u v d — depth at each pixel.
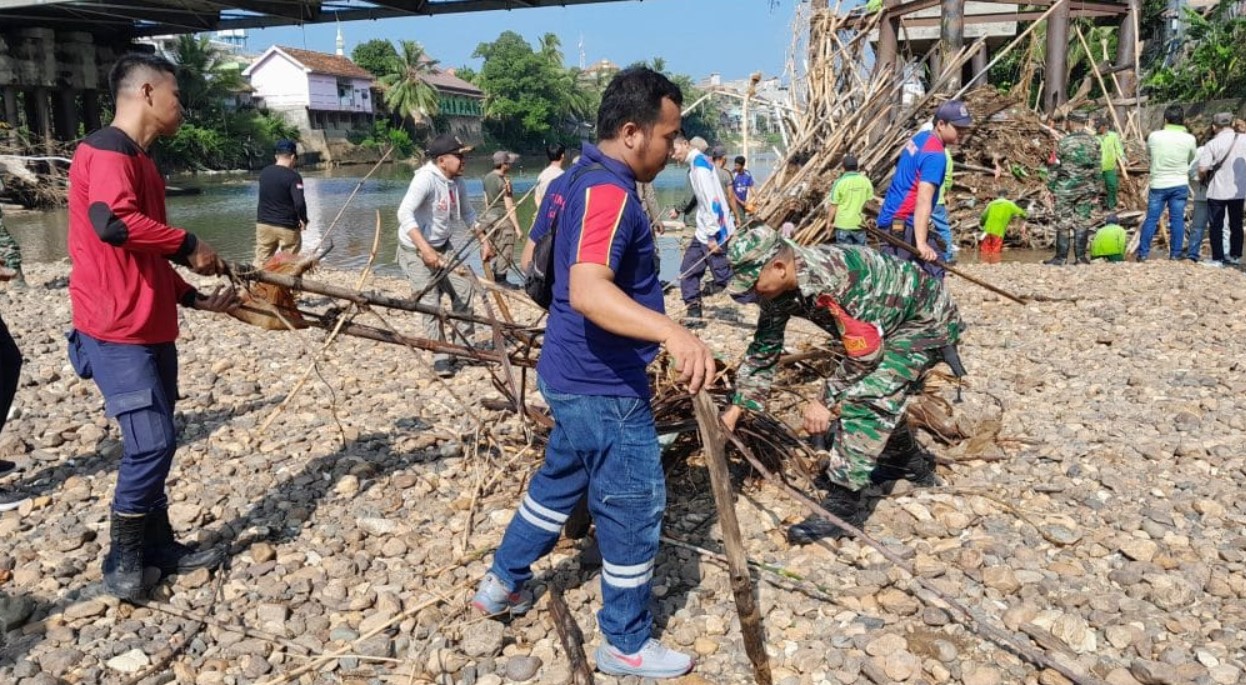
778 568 3.89
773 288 3.68
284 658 3.40
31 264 15.14
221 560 4.05
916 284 3.88
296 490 4.84
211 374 7.16
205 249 3.53
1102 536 4.15
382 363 7.61
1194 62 25.73
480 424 5.01
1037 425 5.61
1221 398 6.10
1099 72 18.59
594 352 2.95
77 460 5.38
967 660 3.30
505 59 116.06
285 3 32.09
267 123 74.75
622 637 3.19
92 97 44.97
